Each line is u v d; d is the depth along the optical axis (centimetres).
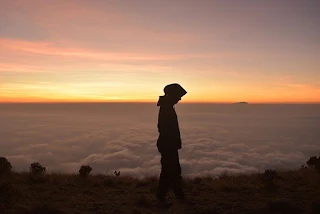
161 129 560
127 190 694
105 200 585
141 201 554
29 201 555
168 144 556
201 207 518
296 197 579
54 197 602
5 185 599
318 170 793
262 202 545
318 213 456
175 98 564
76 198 598
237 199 575
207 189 693
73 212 490
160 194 565
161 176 566
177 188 569
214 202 555
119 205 545
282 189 662
